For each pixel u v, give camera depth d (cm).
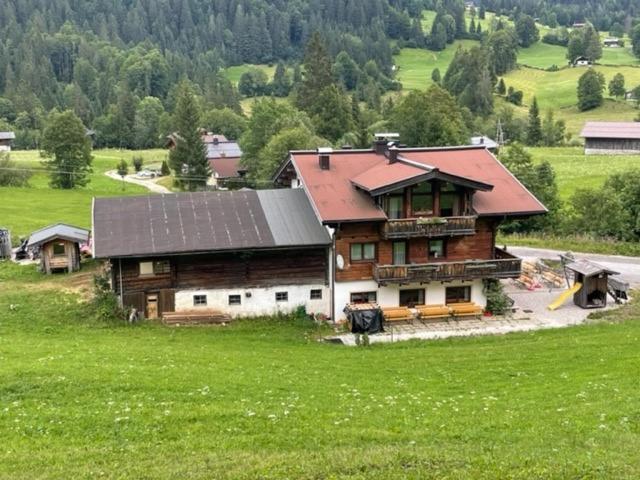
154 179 12850
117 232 4156
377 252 4300
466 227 4209
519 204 4428
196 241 4106
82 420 2055
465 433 1972
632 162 12644
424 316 4238
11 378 2456
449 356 3350
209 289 4184
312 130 11956
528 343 3666
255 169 11181
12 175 10794
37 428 1995
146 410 2156
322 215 4116
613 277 5366
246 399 2328
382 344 3794
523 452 1759
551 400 2391
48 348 3105
